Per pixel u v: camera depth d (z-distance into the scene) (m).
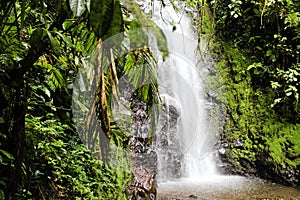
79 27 1.27
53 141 2.32
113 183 2.47
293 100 4.48
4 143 1.45
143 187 2.68
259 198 3.67
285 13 4.54
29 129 1.89
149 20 1.19
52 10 1.63
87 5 0.84
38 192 1.96
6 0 1.27
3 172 1.50
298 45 4.44
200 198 3.53
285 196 3.78
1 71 1.37
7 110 1.42
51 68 1.83
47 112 2.54
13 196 1.51
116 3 0.84
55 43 1.20
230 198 3.61
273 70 4.72
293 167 4.24
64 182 2.19
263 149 4.57
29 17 1.62
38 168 2.05
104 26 0.84
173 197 3.47
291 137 4.39
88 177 2.41
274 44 4.70
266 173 4.54
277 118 4.59
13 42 1.38
